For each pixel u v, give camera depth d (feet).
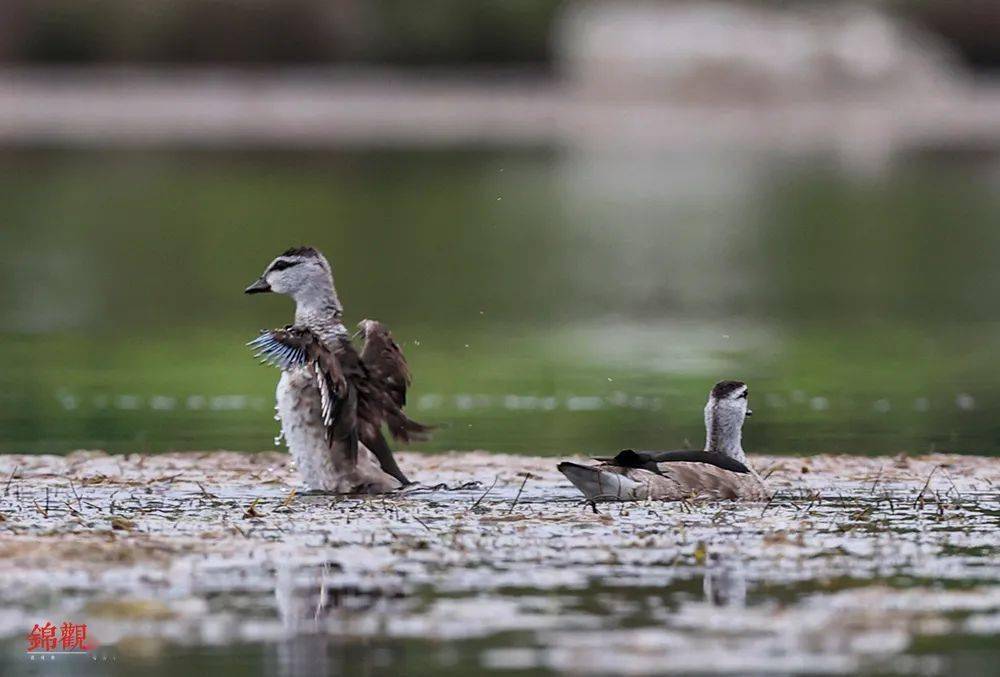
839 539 45.03
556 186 190.39
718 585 39.78
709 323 107.76
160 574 40.70
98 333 102.01
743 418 54.65
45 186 183.42
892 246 150.92
